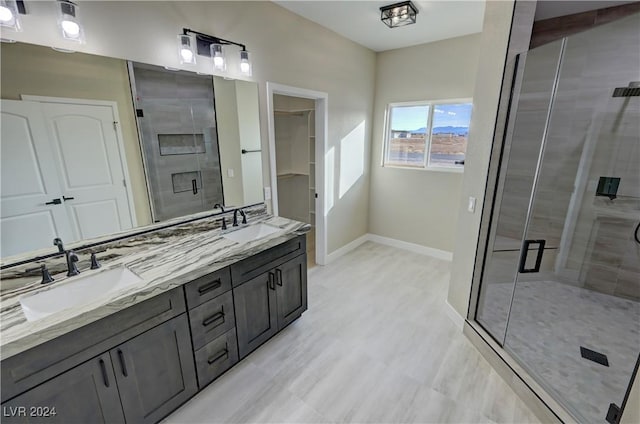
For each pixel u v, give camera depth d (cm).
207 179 227
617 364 192
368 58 381
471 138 229
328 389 183
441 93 356
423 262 385
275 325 226
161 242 202
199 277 163
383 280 334
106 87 166
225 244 198
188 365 165
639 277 264
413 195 407
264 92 257
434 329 245
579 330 228
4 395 103
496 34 196
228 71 225
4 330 107
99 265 165
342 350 219
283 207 499
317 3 249
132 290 135
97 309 120
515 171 219
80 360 121
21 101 139
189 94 205
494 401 174
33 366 108
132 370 139
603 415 151
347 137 375
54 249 155
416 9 260
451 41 338
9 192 140
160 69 187
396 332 240
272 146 273
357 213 430
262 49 247
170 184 205
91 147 165
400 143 411
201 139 219
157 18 181
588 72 246
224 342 185
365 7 256
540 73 215
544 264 282
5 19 128
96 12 156
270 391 182
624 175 257
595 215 273
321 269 364
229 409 169
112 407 134
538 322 236
